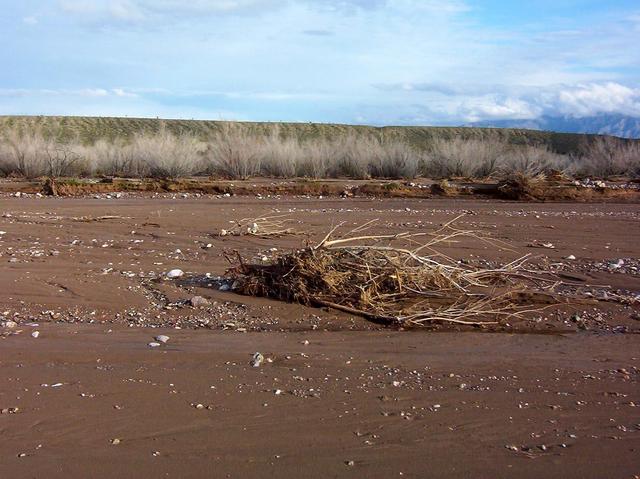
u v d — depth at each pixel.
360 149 32.19
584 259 13.20
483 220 18.39
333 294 9.70
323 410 5.63
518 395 6.11
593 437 5.13
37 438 5.00
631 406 5.85
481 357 7.48
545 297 10.18
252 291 10.03
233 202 22.55
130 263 12.21
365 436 5.09
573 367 7.13
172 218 17.88
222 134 32.38
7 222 17.03
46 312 9.24
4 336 8.09
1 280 10.67
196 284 10.66
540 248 14.27
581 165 35.88
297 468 4.55
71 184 25.58
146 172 30.22
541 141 65.81
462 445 4.95
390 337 8.37
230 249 13.55
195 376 6.55
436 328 8.88
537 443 5.00
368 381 6.47
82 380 6.37
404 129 74.31
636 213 20.52
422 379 6.59
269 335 8.35
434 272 9.99
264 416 5.48
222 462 4.63
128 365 6.92
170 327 8.69
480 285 10.28
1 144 31.97
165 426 5.24
